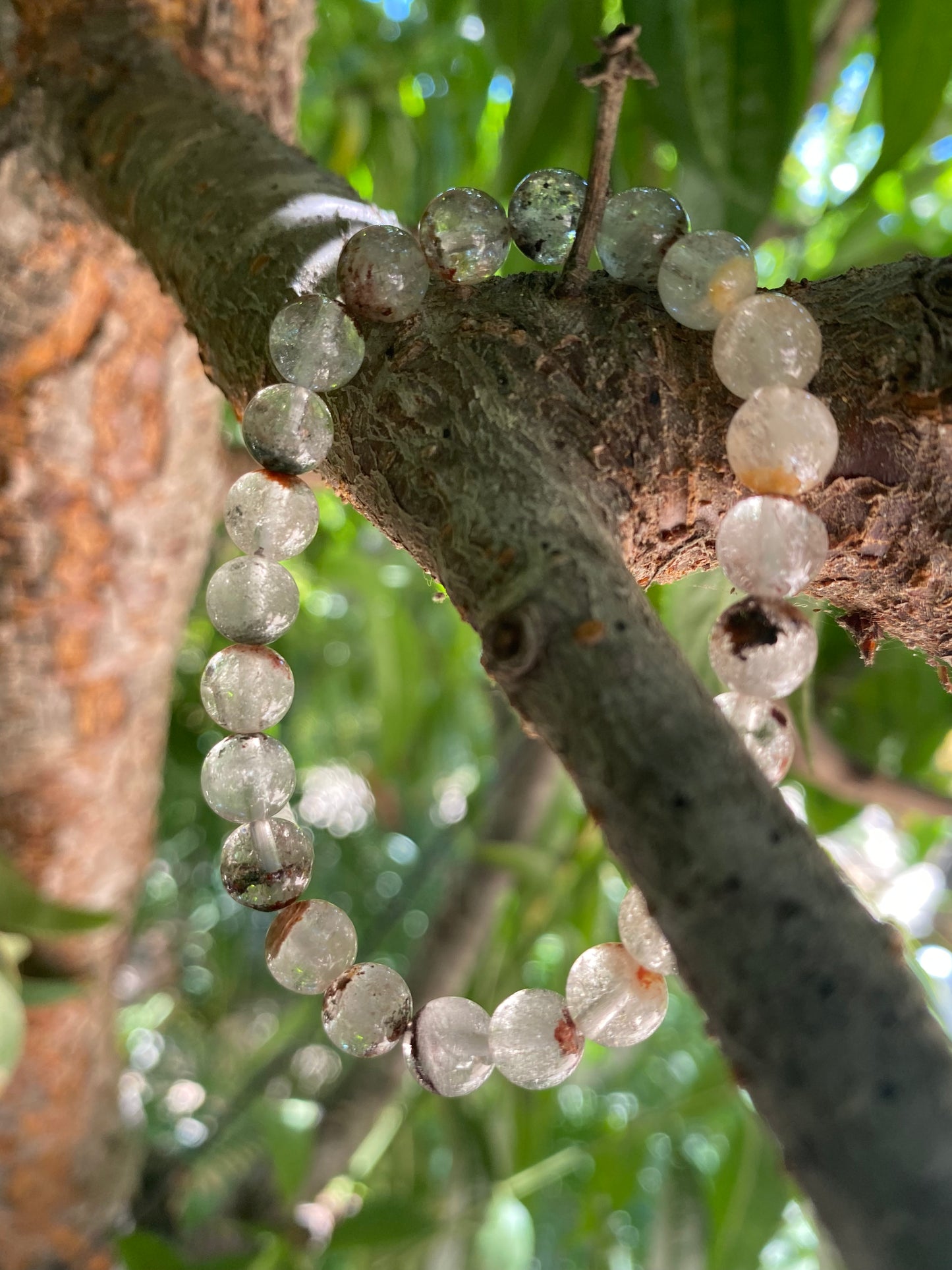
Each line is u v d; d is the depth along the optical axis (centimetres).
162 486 23
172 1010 56
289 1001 56
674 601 22
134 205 18
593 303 15
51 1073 26
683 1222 30
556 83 25
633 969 15
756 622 13
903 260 15
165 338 21
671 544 15
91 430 22
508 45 26
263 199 16
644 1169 48
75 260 20
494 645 12
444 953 36
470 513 13
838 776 26
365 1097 35
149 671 25
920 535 15
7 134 19
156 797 28
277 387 14
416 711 41
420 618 47
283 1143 30
